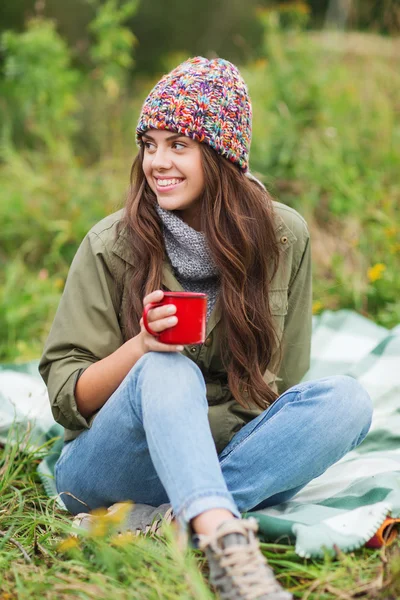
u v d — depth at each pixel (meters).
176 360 2.04
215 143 2.28
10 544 2.23
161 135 2.28
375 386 3.30
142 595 1.86
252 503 2.18
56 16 9.20
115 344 2.36
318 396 2.16
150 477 2.21
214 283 2.40
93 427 2.20
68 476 2.32
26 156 6.43
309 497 2.42
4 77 7.53
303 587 1.95
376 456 2.65
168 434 1.92
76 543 2.07
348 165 5.38
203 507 1.83
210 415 2.36
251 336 2.32
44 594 1.91
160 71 9.90
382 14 6.55
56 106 6.39
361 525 2.07
